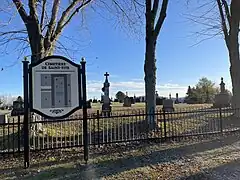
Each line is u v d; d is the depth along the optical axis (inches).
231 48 653.3
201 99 1635.1
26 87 297.0
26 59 297.9
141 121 525.7
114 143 388.2
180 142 402.9
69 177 260.4
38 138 371.2
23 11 449.1
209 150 355.6
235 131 461.7
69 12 506.0
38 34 447.8
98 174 267.1
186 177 251.3
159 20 519.5
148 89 505.4
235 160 302.2
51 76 304.0
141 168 284.0
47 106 299.9
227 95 979.9
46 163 307.4
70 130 452.4
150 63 518.9
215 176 251.0
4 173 276.5
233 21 643.5
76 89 311.0
